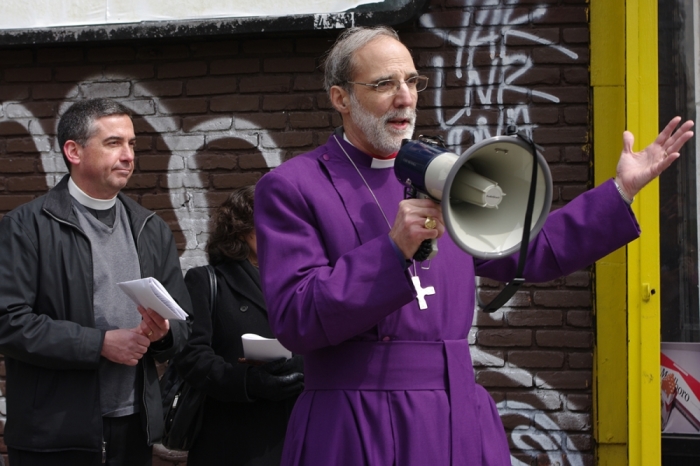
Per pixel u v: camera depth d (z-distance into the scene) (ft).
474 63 14.17
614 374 13.89
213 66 14.66
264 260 7.14
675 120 7.48
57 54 14.99
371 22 13.65
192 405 10.73
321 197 7.33
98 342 9.53
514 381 14.12
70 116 10.41
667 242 14.10
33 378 9.67
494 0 14.14
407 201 6.39
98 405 9.69
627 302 13.55
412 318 7.14
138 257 10.48
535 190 6.24
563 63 14.06
